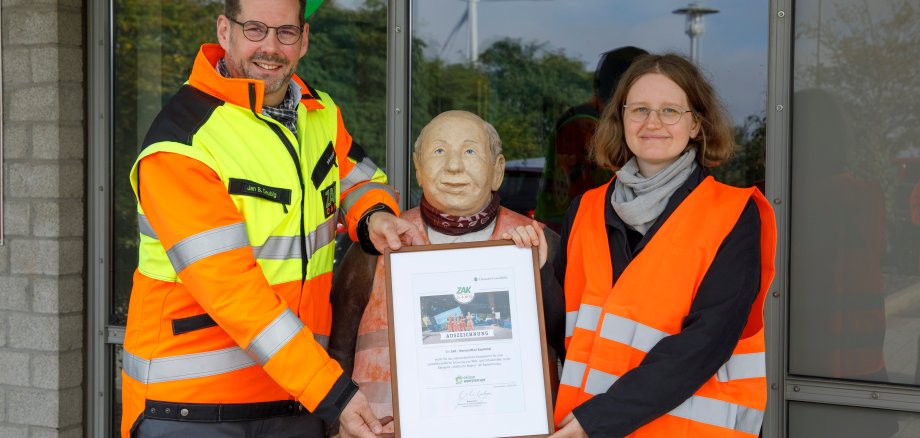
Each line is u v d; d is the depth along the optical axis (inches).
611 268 92.4
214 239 85.8
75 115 152.0
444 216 102.2
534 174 143.8
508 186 145.7
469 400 87.1
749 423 88.8
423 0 139.3
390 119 137.3
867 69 113.0
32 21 150.3
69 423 153.4
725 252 87.8
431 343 87.9
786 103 116.1
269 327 85.4
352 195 104.9
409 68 137.8
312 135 97.8
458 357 87.7
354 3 138.6
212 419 91.0
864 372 114.0
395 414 86.4
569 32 140.9
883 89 112.5
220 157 87.7
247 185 88.4
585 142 140.0
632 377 85.7
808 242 116.1
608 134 97.6
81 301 153.9
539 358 88.0
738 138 122.3
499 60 144.5
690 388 85.7
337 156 104.5
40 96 150.7
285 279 91.5
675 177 91.5
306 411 96.8
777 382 116.5
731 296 86.6
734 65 123.4
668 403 85.5
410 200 138.3
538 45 142.8
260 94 89.0
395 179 137.3
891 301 112.7
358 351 105.2
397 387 86.9
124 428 95.8
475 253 89.3
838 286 114.9
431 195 101.0
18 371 154.5
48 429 152.7
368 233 101.0
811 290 116.0
